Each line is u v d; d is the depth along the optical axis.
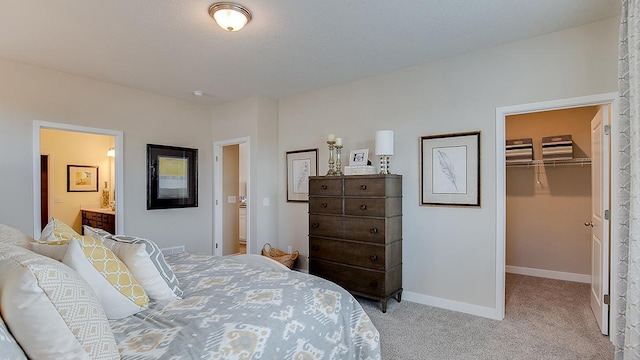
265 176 4.64
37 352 0.99
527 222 4.65
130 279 1.62
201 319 1.47
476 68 3.18
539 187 4.58
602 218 2.76
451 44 3.02
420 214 3.50
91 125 3.87
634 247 1.79
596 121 3.00
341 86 4.13
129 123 4.21
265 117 4.66
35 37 2.82
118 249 1.81
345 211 3.53
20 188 3.37
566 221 4.40
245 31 2.73
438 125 3.40
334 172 3.87
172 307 1.62
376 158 3.82
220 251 5.17
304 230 4.51
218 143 5.06
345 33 2.78
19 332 0.97
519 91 2.96
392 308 3.34
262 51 3.14
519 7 2.40
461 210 3.26
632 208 1.82
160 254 1.85
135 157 4.27
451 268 3.31
